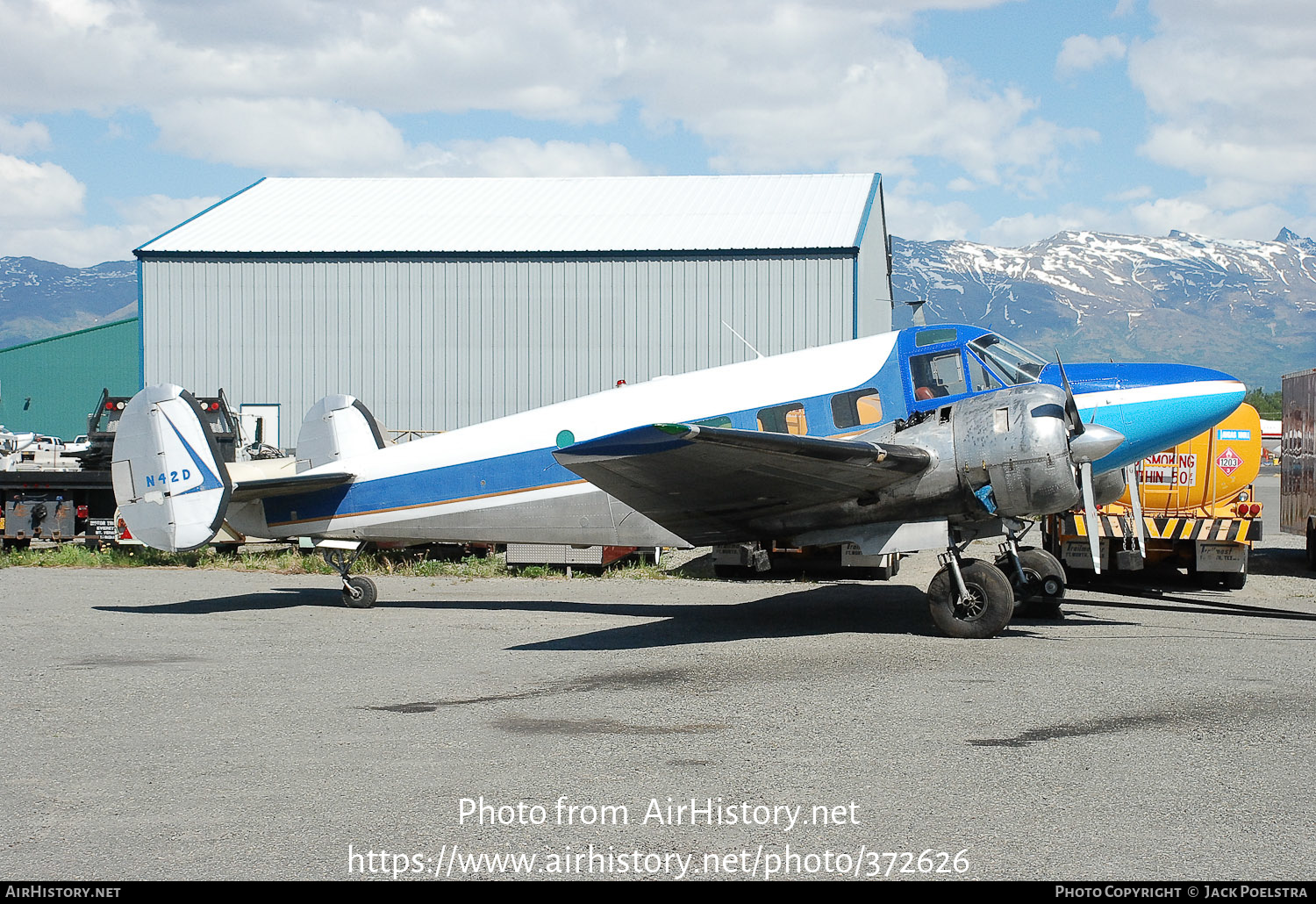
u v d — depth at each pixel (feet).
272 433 103.91
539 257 101.55
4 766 19.22
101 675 27.63
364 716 22.90
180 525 39.96
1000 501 32.71
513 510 40.42
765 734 21.22
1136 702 23.63
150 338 105.09
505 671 27.94
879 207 120.37
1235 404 36.81
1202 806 16.72
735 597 44.19
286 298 104.01
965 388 35.17
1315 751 19.67
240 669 28.48
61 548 60.90
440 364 102.89
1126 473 42.91
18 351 178.91
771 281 98.89
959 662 28.68
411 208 114.32
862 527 35.12
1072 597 43.73
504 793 17.65
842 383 36.47
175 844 15.40
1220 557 43.93
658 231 104.88
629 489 33.63
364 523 42.14
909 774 18.48
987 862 14.66
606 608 40.96
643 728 21.71
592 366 101.24
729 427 37.50
